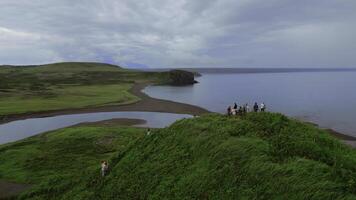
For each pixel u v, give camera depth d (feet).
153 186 95.14
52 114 323.16
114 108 350.84
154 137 118.93
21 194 122.62
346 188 65.51
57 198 115.24
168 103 382.42
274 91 556.51
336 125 252.83
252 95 490.08
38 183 132.36
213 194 80.18
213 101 418.72
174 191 88.48
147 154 111.75
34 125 276.41
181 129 112.57
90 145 178.91
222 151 89.81
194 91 558.15
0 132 252.83
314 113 311.47
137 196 96.07
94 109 346.13
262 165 78.69
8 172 145.79
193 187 85.56
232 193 76.89
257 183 75.61
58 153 167.63
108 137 191.93
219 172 84.53
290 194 69.21
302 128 97.25
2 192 127.95
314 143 84.33
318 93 510.17
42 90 495.00
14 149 179.22
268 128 96.84
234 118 110.11
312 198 65.87
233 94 506.07
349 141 202.39
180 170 94.73
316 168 72.74
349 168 73.51
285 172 74.18
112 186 106.93
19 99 400.26
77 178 125.08
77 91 490.90
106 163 117.70
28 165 152.25
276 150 83.56
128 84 646.33
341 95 474.90
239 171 81.15
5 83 574.97
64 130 217.15
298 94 497.87
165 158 103.65
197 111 332.39
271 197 71.10
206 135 101.55
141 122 275.18
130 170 109.50
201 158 93.66
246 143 88.53
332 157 78.54
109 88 550.77
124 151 124.67
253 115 108.68
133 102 387.34
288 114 307.78
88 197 107.76
